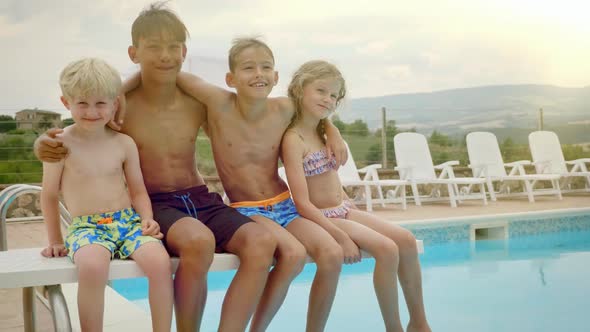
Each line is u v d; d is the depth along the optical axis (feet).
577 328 10.52
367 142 36.52
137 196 7.26
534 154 34.96
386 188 32.99
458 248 19.60
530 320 11.06
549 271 15.64
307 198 8.12
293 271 7.04
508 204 29.07
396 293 7.63
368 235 7.63
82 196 6.77
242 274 6.69
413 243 7.84
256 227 6.95
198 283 6.48
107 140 7.06
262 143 8.25
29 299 7.45
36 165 31.50
